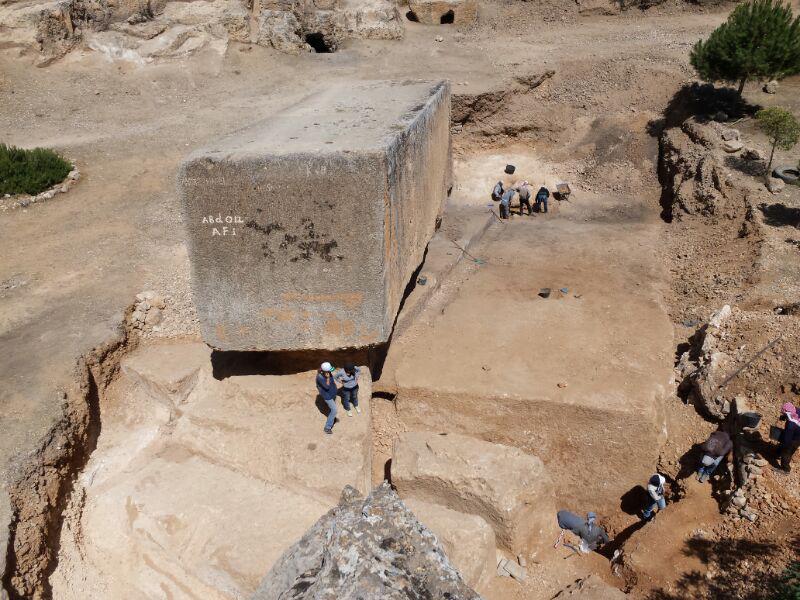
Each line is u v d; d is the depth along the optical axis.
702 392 10.10
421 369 10.94
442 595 3.60
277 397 10.12
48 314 11.28
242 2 22.98
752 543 7.96
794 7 22.31
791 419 8.38
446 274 13.95
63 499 8.83
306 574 3.91
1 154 15.28
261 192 8.43
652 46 20.86
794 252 12.28
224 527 8.30
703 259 13.72
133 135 18.30
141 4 21.70
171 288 12.23
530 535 8.96
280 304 9.23
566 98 19.84
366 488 9.52
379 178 8.30
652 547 8.45
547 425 10.20
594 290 13.26
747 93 17.86
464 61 21.78
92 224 14.37
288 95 20.62
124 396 10.77
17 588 7.43
